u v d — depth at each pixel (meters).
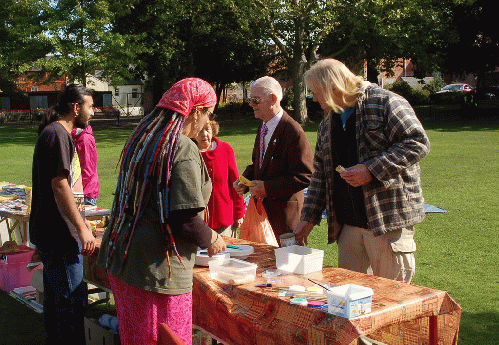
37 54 24.92
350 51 28.73
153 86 33.47
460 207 8.00
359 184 2.93
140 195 2.36
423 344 2.50
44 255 3.38
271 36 25.84
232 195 4.57
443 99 36.06
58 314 3.39
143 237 2.34
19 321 4.48
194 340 3.35
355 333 2.12
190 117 2.51
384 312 2.25
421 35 25.72
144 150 2.39
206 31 26.48
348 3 24.88
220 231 4.36
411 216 3.03
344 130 3.23
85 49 24.36
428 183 9.96
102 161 14.89
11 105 45.50
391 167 2.87
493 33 27.69
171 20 26.38
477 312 4.31
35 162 3.36
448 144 15.86
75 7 24.16
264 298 2.54
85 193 5.54
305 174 3.94
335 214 3.33
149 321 2.33
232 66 30.91
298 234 3.50
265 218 4.09
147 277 2.31
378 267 3.14
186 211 2.32
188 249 2.43
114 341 3.52
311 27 26.31
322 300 2.43
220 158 4.31
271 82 4.05
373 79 33.25
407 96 37.75
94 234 3.92
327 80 3.06
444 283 4.96
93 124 32.12
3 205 5.23
